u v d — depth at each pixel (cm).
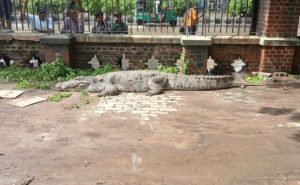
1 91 816
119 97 791
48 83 870
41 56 984
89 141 571
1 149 543
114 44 958
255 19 1009
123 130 614
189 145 560
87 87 824
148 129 619
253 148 553
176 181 459
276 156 529
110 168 489
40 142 567
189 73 919
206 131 614
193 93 833
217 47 952
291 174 481
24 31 1015
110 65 975
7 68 986
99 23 1056
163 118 671
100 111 702
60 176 468
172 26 1155
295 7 913
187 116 683
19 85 857
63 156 522
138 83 830
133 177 467
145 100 774
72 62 959
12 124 636
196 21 994
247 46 955
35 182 454
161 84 842
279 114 700
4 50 983
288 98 802
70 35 942
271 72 959
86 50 966
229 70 975
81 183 452
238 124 647
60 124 638
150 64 972
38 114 684
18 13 1370
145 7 1214
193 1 1166
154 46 953
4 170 482
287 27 930
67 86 822
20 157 518
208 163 506
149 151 539
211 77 860
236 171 486
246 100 785
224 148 552
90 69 977
